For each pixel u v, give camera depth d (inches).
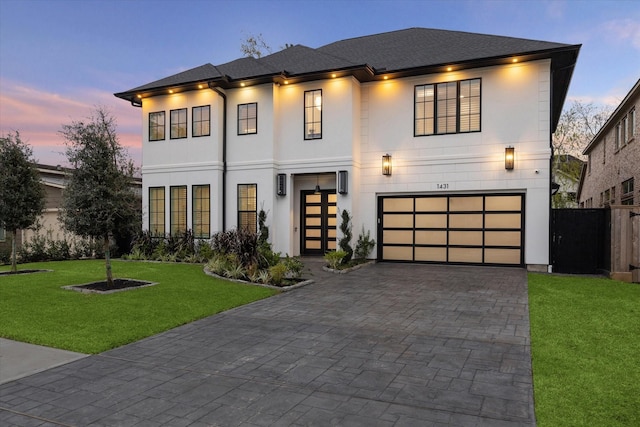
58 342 206.5
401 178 506.3
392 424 123.7
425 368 170.6
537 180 447.5
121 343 206.8
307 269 449.1
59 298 301.1
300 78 522.6
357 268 466.6
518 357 183.0
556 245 434.0
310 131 534.3
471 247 487.5
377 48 580.7
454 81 482.6
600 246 422.0
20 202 431.8
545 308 272.5
